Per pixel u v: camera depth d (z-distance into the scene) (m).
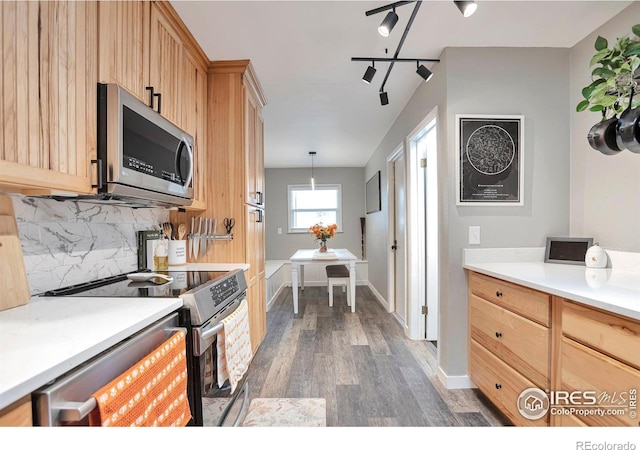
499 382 1.76
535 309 1.47
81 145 1.13
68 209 1.43
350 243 6.41
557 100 2.14
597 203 1.94
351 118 3.58
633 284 1.39
